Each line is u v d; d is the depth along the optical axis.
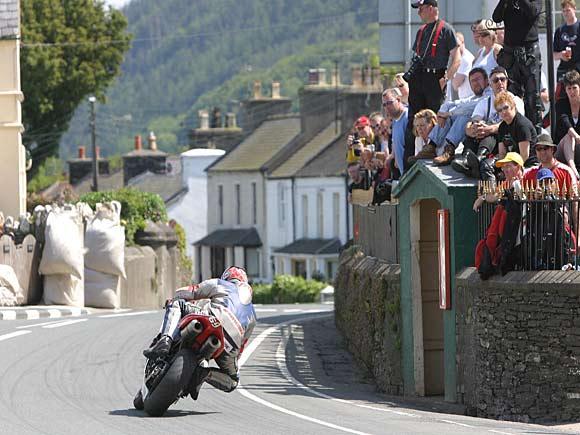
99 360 52.72
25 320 73.31
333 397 46.59
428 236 49.78
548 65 49.12
